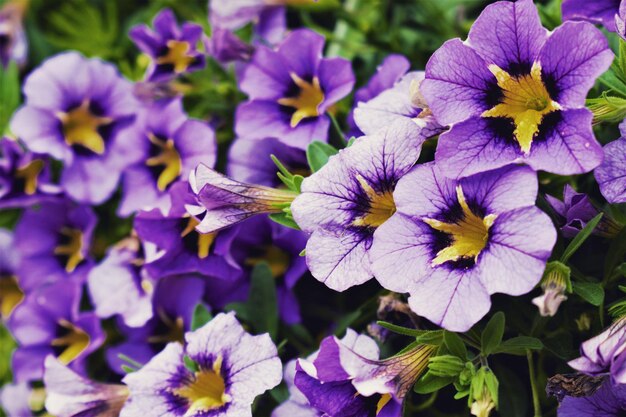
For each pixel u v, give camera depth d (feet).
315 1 0.90
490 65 0.67
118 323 0.89
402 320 0.74
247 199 0.73
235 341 0.72
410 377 0.69
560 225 0.70
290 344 0.82
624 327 0.64
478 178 0.66
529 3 0.65
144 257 0.86
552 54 0.65
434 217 0.67
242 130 0.82
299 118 0.80
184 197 0.77
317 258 0.69
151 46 0.90
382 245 0.67
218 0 0.89
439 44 0.90
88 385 0.79
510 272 0.63
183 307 0.83
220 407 0.72
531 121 0.67
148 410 0.74
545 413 0.75
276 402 0.81
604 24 0.73
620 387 0.68
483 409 0.67
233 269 0.80
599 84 0.74
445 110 0.67
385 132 0.69
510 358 0.76
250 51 0.87
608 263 0.71
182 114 0.86
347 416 0.68
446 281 0.65
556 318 0.73
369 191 0.69
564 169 0.64
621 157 0.67
